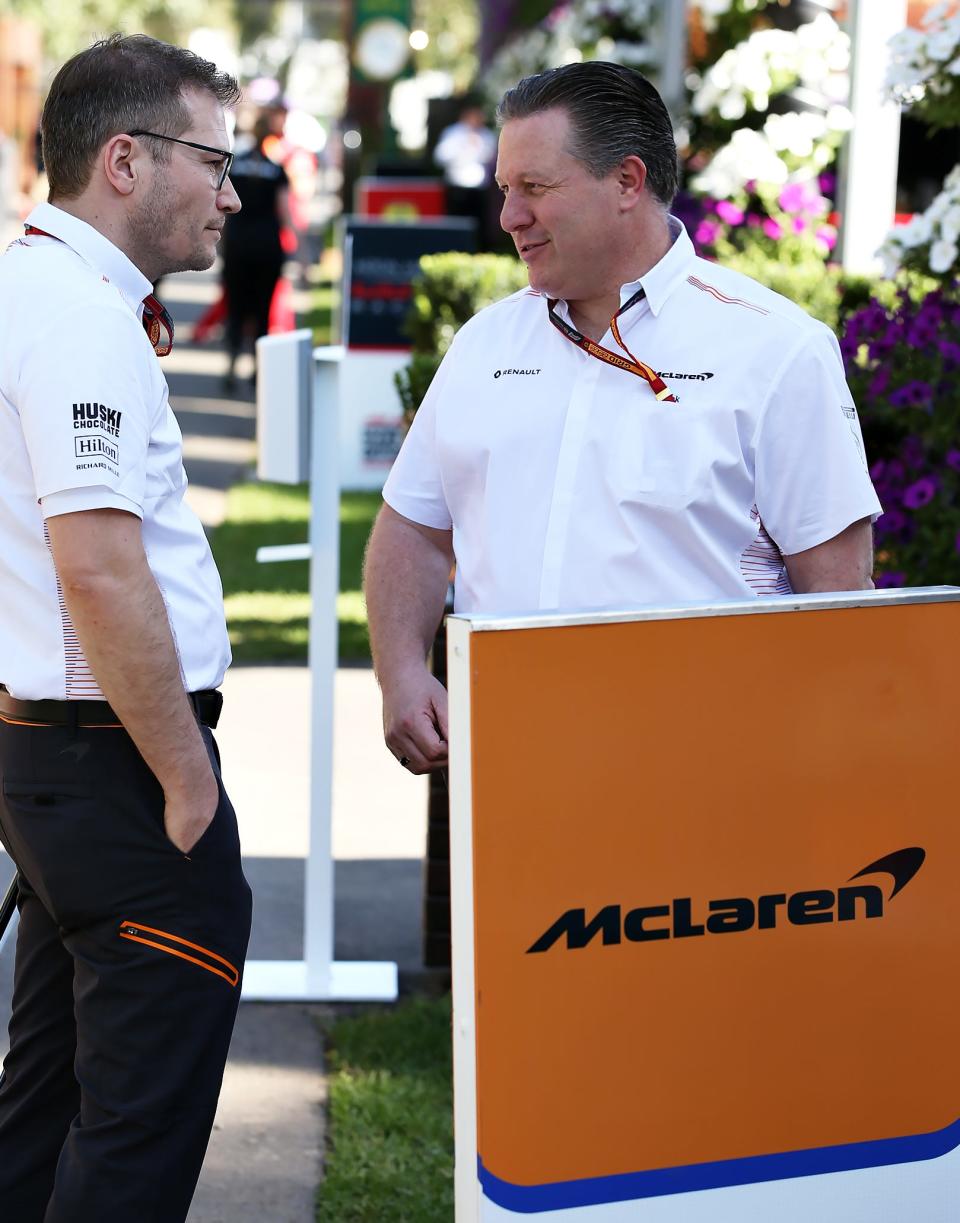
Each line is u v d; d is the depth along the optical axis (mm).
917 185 16531
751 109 17031
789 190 15641
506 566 5352
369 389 22547
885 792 4457
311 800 8711
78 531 4730
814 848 4410
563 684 4145
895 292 9961
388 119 58625
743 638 4289
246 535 20000
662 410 5156
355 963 9047
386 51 58281
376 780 12344
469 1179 4277
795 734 4363
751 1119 4434
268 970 8883
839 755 4410
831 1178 4539
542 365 5379
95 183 5117
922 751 4480
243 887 5246
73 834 5000
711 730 4289
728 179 15875
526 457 5328
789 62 16547
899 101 9742
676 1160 4383
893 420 8820
